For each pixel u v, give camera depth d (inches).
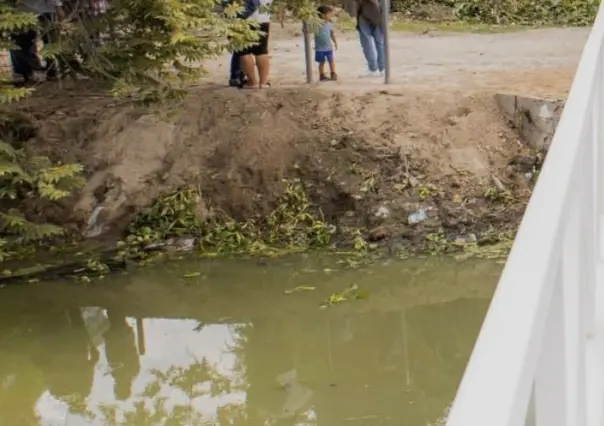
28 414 229.5
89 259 332.5
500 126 358.3
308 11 368.5
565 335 59.2
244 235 343.3
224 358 255.9
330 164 353.1
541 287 46.1
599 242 112.0
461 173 344.8
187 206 351.6
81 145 365.7
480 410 36.4
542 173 65.0
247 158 359.9
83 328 281.0
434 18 624.7
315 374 241.3
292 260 323.6
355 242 331.0
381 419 212.8
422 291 291.4
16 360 261.3
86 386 244.4
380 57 412.2
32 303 299.9
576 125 75.5
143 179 359.3
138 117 371.2
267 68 386.9
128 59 312.2
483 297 284.0
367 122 362.0
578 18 608.7
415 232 331.0
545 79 389.7
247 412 222.2
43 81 400.8
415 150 350.9
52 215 351.3
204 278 314.0
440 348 252.8
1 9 289.3
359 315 278.1
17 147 354.3
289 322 276.7
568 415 60.8
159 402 231.8
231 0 346.3
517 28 581.9
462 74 411.2
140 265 327.9
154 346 266.1
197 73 322.3
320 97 374.9
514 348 40.5
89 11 319.3
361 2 403.9
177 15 294.4
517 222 331.6
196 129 369.4
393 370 241.4
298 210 346.6
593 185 96.9
